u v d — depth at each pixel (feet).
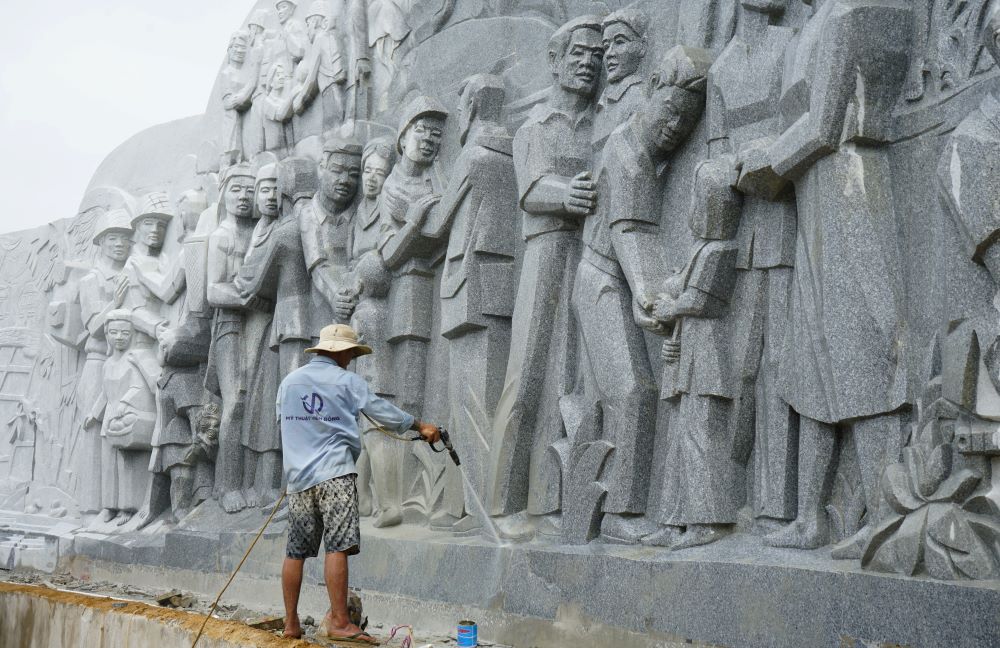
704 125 16.89
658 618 15.20
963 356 11.87
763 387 15.31
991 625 10.91
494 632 18.31
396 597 21.01
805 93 14.20
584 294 18.21
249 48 33.65
